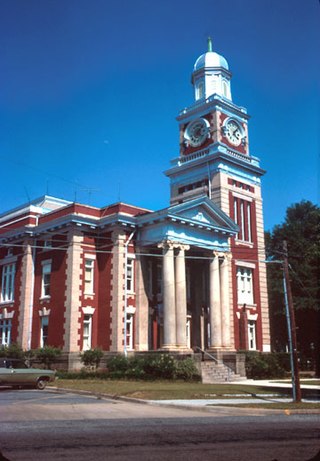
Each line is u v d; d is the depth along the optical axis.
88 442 10.70
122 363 31.09
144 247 36.31
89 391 23.39
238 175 45.12
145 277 36.00
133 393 22.19
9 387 26.47
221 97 46.19
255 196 46.22
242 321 40.94
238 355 34.53
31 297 36.72
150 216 35.19
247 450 9.84
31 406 18.05
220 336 36.59
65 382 27.98
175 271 35.12
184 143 47.75
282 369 37.47
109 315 33.94
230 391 23.66
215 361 34.69
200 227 37.06
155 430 12.62
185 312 34.53
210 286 37.56
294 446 10.30
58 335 33.66
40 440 10.92
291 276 52.16
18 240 38.75
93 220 35.38
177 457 9.08
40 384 25.52
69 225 34.69
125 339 33.22
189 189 45.81
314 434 12.02
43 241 37.38
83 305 33.91
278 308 54.41
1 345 35.72
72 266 33.88
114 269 34.50
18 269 38.12
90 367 32.12
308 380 34.19
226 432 12.33
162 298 37.47
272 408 17.38
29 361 32.66
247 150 47.47
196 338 38.88
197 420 14.98
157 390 23.38
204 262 40.03
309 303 48.66
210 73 49.28
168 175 47.53
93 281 35.09
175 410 17.91
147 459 8.87
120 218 34.72
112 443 10.59
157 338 36.66
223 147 44.34
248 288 43.03
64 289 34.12
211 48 51.31
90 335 34.03
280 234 56.62
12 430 12.45
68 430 12.52
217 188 43.06
